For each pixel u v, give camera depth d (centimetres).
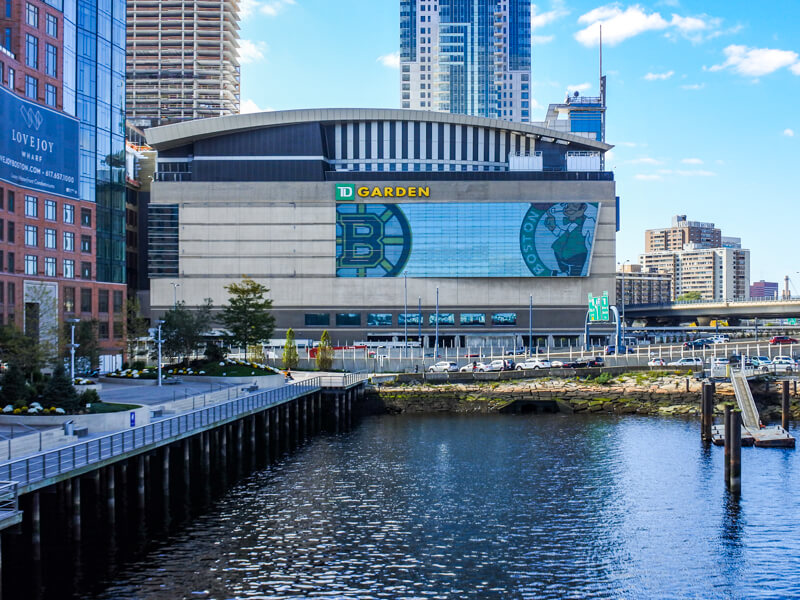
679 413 9969
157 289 16462
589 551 4594
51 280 9894
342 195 16512
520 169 16788
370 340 16500
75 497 4522
